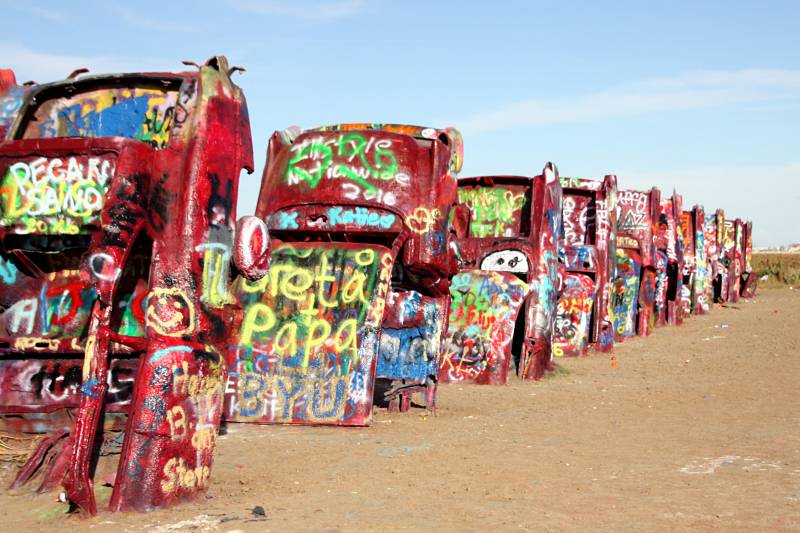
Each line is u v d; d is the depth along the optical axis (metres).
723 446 8.91
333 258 10.90
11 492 6.66
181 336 6.37
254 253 6.88
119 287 7.08
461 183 17.22
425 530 5.66
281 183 11.59
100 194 6.73
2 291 7.59
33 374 7.48
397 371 11.49
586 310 19.08
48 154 6.83
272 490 6.93
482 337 14.89
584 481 7.29
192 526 5.67
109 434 7.12
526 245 15.68
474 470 7.75
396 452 8.62
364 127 12.20
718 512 6.23
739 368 16.11
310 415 10.24
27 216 6.90
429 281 11.55
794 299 38.72
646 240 24.22
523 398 12.91
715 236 35.97
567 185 19.91
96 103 7.86
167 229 6.45
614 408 11.79
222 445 8.95
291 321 10.61
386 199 11.20
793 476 7.44
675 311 27.69
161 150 6.53
